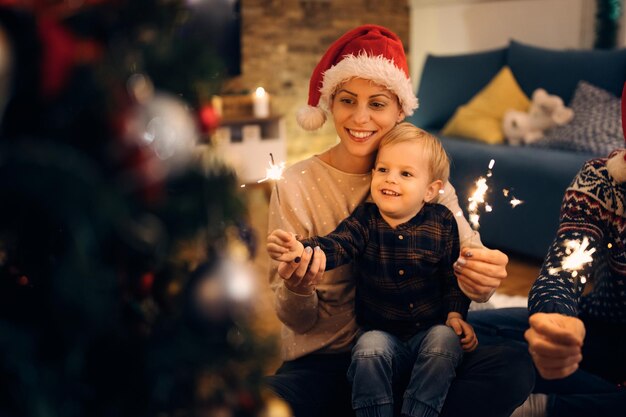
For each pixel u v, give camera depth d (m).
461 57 4.27
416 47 5.66
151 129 0.55
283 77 5.23
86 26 0.57
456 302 1.31
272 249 1.10
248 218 0.73
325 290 1.33
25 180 0.51
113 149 0.55
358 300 1.35
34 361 0.55
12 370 0.54
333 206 1.38
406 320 1.31
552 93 3.71
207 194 0.62
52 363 0.57
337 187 1.38
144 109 0.55
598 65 3.56
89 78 0.55
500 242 3.21
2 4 0.51
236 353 0.66
